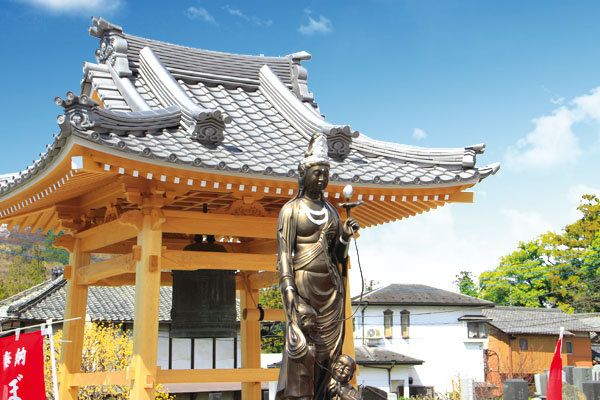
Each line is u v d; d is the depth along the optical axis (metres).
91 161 9.12
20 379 8.78
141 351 10.05
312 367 7.48
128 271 11.05
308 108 13.27
